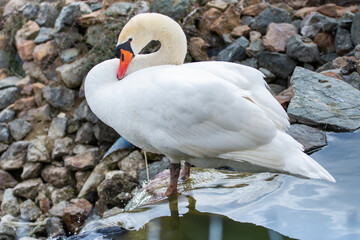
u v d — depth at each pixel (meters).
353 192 3.28
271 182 3.64
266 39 6.65
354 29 6.16
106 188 5.75
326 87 4.71
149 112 3.18
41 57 7.38
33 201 6.24
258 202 3.36
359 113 4.32
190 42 6.88
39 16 8.02
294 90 4.73
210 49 7.00
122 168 5.95
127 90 3.27
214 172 4.05
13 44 8.14
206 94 3.06
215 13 7.18
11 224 5.87
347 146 3.95
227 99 3.06
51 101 6.93
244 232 3.00
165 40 3.69
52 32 7.66
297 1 7.65
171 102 3.10
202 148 3.16
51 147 6.55
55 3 8.31
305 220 3.03
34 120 6.97
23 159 6.56
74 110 6.90
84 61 6.91
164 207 3.47
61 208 5.93
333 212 3.08
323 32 6.49
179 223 3.21
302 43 6.25
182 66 3.38
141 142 3.44
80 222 5.61
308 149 3.95
